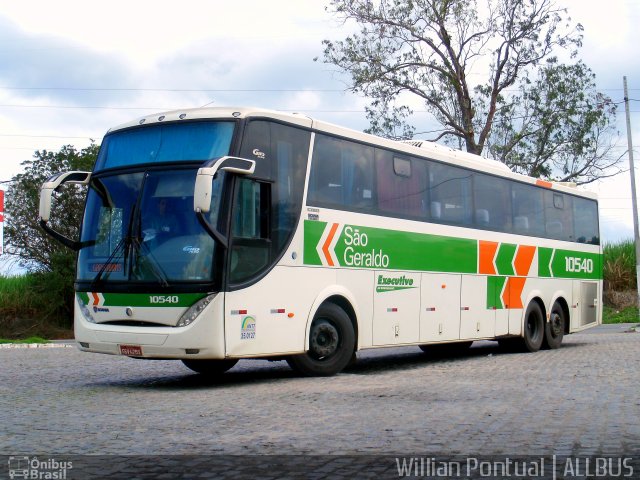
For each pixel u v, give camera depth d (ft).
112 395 36.14
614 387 36.24
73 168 149.69
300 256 41.06
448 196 53.78
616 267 142.31
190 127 39.19
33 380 43.91
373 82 137.18
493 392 34.78
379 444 23.26
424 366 50.98
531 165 142.20
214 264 36.65
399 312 48.24
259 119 39.45
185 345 36.47
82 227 40.75
